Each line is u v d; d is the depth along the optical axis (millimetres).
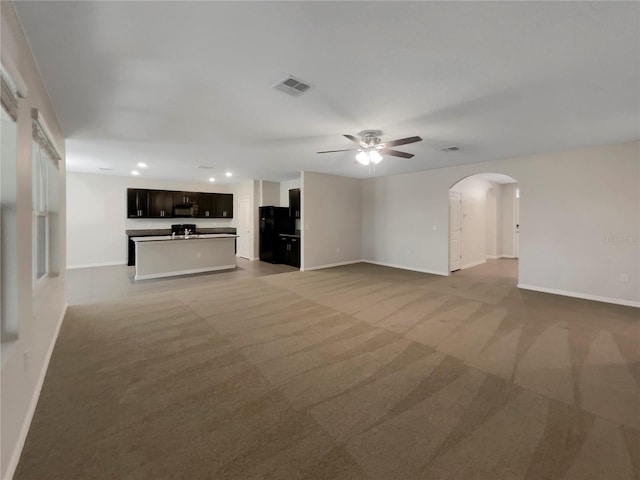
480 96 2668
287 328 3320
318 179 7156
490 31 1773
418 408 1957
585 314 3818
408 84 2457
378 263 7777
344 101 2795
